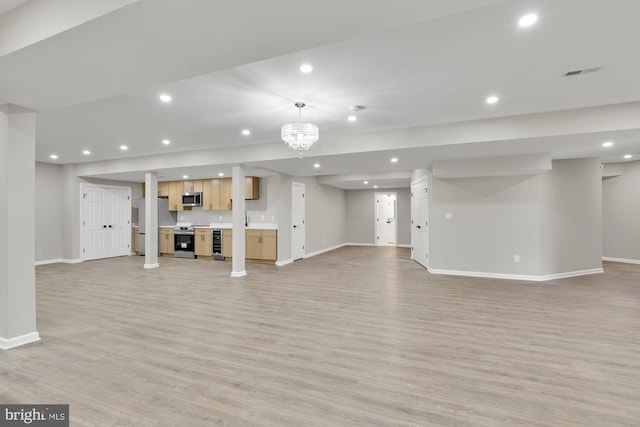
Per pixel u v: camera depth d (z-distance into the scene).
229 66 2.16
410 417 1.86
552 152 4.87
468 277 5.81
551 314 3.69
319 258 8.34
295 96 3.12
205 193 8.25
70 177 7.41
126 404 1.99
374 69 2.56
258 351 2.75
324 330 3.23
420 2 1.48
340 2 1.47
